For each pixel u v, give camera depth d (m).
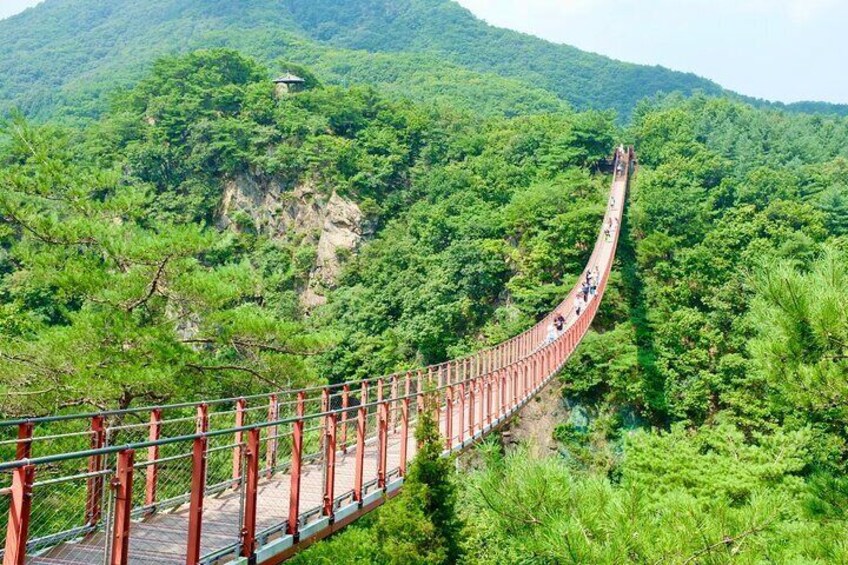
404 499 12.16
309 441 17.66
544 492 7.91
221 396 21.19
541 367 25.30
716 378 40.47
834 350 9.78
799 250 51.69
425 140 82.88
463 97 146.12
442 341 52.00
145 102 83.25
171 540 9.27
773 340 10.02
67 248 20.05
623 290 50.66
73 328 17.70
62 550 8.70
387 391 25.61
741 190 69.19
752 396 37.53
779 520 7.93
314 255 68.38
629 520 7.64
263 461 14.38
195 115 78.88
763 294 10.18
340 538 15.67
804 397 9.72
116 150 77.00
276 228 72.31
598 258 48.47
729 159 85.00
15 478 5.87
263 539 9.60
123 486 6.90
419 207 70.19
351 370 52.41
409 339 51.94
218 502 11.45
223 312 20.27
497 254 55.00
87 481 9.55
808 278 10.12
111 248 18.72
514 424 40.19
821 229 58.50
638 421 42.62
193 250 18.81
